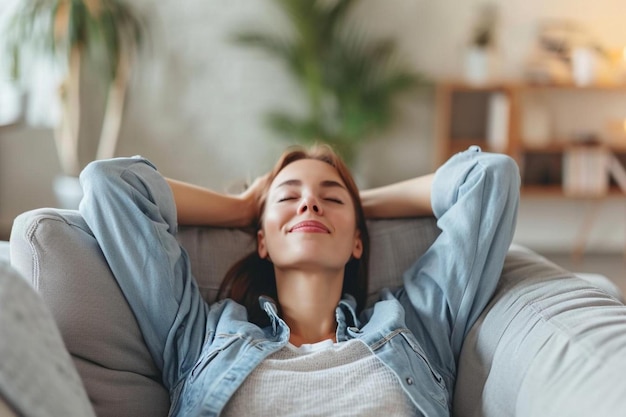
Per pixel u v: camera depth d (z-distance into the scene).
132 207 1.44
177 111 4.54
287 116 4.38
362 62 4.31
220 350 1.43
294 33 4.48
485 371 1.48
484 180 1.59
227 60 4.52
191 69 4.52
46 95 4.39
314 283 1.59
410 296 1.62
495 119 4.40
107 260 1.45
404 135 4.61
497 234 1.58
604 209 4.76
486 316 1.54
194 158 4.59
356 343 1.46
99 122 4.46
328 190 1.64
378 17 4.49
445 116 4.37
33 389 0.97
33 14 3.94
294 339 1.58
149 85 4.50
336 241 1.59
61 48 4.00
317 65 4.25
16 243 1.39
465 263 1.56
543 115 4.44
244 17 4.48
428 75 4.55
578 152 4.43
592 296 1.48
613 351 1.25
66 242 1.40
